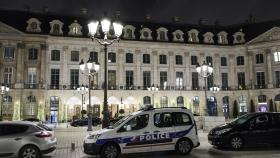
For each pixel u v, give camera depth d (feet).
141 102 187.32
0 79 169.89
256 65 198.49
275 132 51.62
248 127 51.42
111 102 179.63
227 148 53.52
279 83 189.88
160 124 46.78
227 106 202.18
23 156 42.29
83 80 179.93
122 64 187.42
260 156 43.45
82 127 126.00
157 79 192.85
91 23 61.05
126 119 45.98
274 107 184.85
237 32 206.28
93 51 184.03
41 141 43.14
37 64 174.81
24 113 169.58
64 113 174.29
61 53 179.52
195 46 200.34
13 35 170.19
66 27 183.11
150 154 48.65
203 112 196.44
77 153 50.83
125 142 44.47
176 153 47.47
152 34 196.95
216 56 204.23
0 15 175.52
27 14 181.37
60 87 176.35
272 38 192.75
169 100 191.52
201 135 75.66
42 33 174.70
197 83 199.82
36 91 171.01
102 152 43.68
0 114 163.53
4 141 41.93
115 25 59.82
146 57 193.36
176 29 204.33
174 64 196.95
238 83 203.21
